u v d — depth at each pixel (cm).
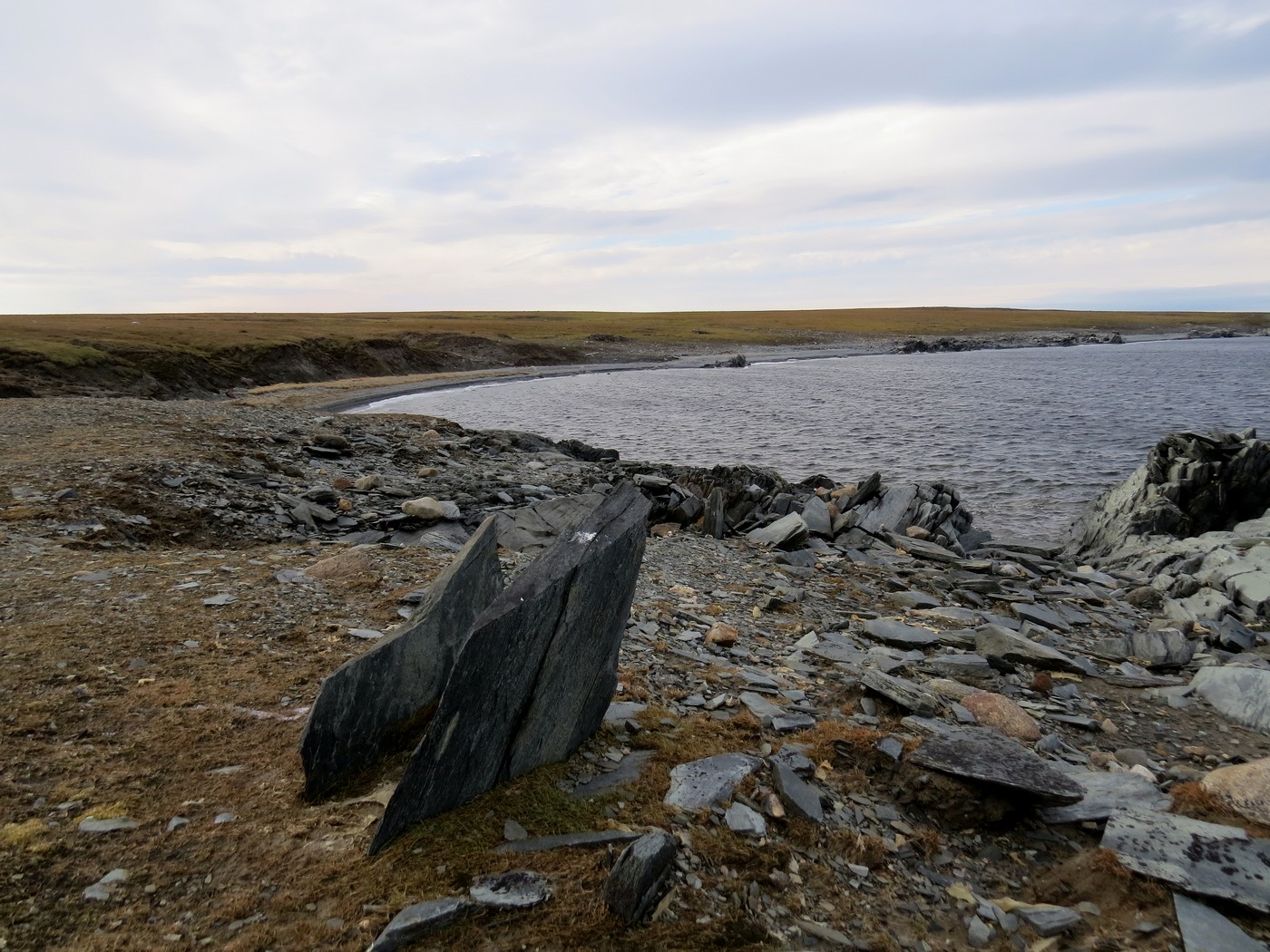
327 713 615
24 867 496
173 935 452
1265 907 530
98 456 1895
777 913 530
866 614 1395
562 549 697
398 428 3300
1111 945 514
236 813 580
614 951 464
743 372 11344
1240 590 1647
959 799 666
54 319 11919
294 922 466
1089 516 2727
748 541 2016
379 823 549
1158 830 621
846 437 5106
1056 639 1299
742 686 945
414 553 1451
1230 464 2514
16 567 1150
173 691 766
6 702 712
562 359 13075
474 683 582
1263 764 703
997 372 10769
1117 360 13025
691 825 603
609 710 805
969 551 2253
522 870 520
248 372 7969
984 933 530
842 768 738
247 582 1146
